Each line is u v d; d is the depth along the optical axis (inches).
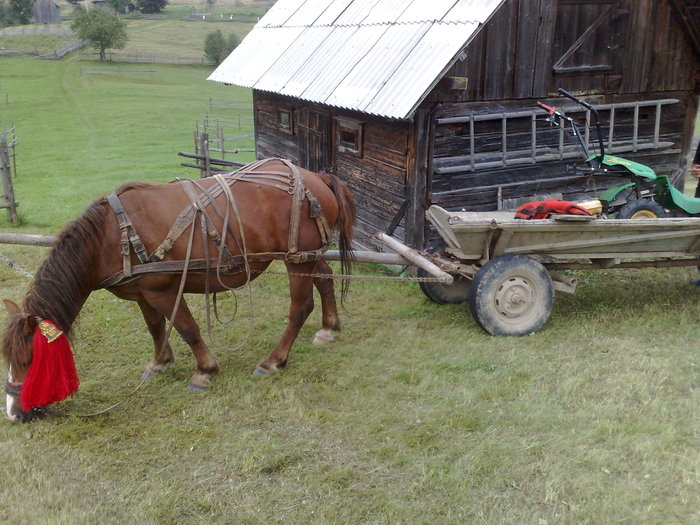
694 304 269.1
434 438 174.1
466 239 233.3
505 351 227.1
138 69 2256.4
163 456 170.7
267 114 484.7
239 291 306.5
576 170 290.4
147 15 3971.5
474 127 309.7
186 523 145.2
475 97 305.0
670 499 144.9
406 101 267.0
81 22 2440.9
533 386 199.9
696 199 282.0
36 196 565.9
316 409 191.5
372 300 290.2
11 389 180.4
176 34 3358.8
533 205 247.0
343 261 229.8
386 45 318.7
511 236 233.3
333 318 246.5
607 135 348.2
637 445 163.3
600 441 169.3
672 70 355.6
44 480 159.2
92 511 147.6
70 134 1070.4
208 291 201.5
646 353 221.3
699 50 353.7
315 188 215.8
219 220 195.0
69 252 179.9
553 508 143.9
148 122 1234.0
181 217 189.8
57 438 178.5
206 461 168.6
